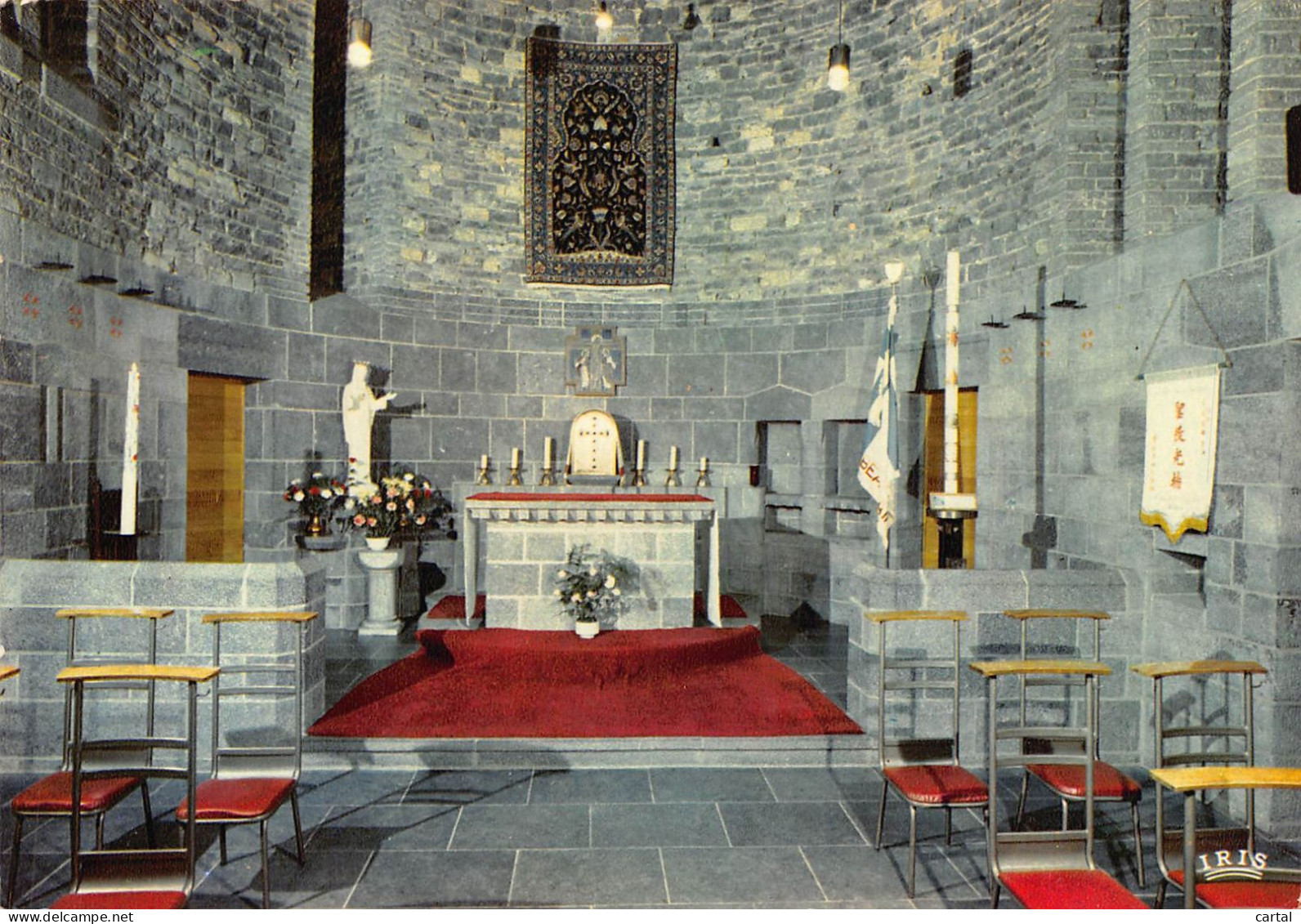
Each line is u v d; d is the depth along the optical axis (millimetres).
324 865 3670
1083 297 5832
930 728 4875
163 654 4641
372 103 8273
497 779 4613
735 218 8727
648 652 5973
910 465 7883
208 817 3219
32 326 4977
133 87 6141
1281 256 4035
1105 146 6098
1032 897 2727
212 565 4703
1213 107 5707
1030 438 6477
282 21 7508
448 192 8523
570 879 3570
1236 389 4316
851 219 8219
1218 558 4410
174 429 6453
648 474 8828
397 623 7531
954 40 7402
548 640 6203
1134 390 5258
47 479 5117
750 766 4832
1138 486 5227
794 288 8516
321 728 4859
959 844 3920
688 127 8789
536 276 8688
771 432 8820
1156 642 4840
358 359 7965
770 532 8594
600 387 8805
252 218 7293
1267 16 4988
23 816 3301
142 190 6242
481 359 8625
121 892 2758
